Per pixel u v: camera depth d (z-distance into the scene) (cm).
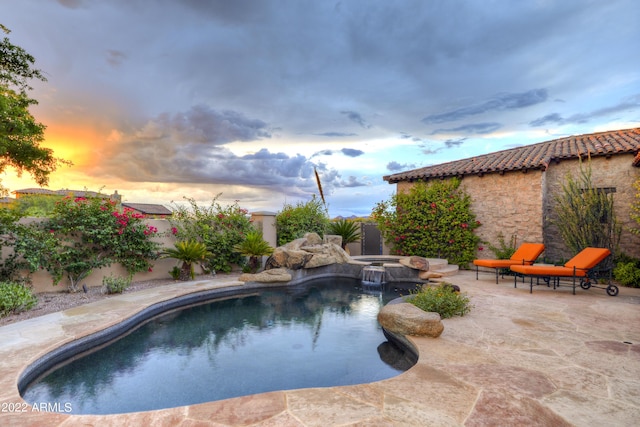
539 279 1030
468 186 1316
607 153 1055
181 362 472
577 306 682
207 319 700
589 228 1025
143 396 372
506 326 545
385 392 322
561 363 394
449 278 1077
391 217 1457
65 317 589
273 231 1418
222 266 1173
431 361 399
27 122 1354
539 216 1146
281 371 441
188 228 1138
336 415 280
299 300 880
